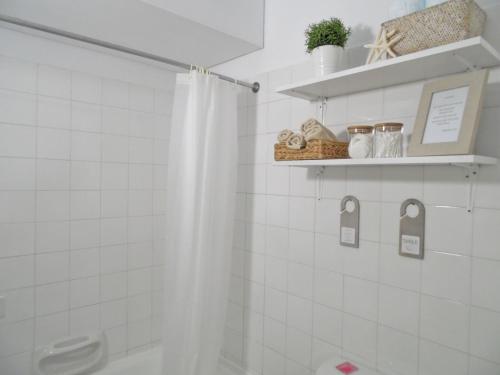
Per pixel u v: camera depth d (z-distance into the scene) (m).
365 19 1.33
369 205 1.32
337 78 1.17
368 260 1.32
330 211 1.45
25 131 1.60
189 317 1.56
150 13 1.40
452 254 1.11
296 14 1.59
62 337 1.73
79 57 1.77
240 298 1.87
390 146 1.08
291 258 1.61
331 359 1.36
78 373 1.74
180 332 1.55
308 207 1.54
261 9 1.73
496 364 1.02
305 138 1.27
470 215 1.07
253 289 1.80
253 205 1.80
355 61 1.36
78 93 1.77
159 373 1.99
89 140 1.81
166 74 2.12
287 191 1.63
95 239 1.84
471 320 1.07
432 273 1.15
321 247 1.49
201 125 1.53
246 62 1.85
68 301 1.75
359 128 1.15
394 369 1.25
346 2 1.39
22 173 1.60
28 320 1.63
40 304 1.66
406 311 1.22
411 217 1.20
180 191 1.54
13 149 1.57
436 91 1.01
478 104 0.90
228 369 1.89
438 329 1.14
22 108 1.59
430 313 1.16
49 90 1.67
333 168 1.43
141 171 2.03
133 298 2.00
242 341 1.87
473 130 0.89
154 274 2.09
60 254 1.72
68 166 1.74
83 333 1.80
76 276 1.78
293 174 1.60
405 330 1.22
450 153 0.92
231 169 1.65
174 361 1.56
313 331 1.52
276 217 1.68
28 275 1.62
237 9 1.63
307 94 1.42
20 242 1.60
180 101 1.54
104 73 1.86
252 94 1.81
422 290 1.18
